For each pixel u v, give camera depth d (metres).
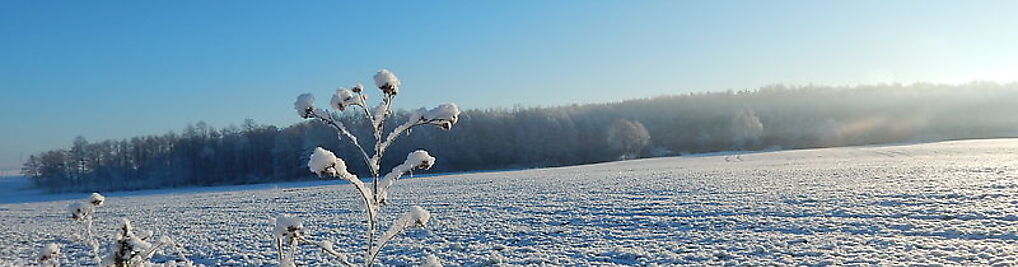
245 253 15.10
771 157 51.69
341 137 2.87
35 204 42.12
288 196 33.94
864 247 12.09
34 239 20.05
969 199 17.50
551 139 87.88
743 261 11.61
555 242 14.62
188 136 87.12
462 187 34.25
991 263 10.35
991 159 34.50
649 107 114.25
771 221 15.66
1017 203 16.23
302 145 74.81
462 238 15.70
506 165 83.19
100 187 74.44
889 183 23.14
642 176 34.84
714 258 12.02
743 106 108.31
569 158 86.88
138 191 60.81
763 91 123.81
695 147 92.69
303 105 2.76
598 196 24.23
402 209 23.25
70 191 70.69
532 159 85.00
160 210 29.64
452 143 79.75
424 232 16.80
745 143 90.12
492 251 13.86
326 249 3.14
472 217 19.72
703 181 28.69
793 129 95.69
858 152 52.00
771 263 11.31
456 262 12.86
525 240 15.07
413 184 39.78
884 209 16.55
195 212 27.47
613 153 86.75
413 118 2.87
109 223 24.17
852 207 17.30
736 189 23.91
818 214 16.38
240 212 26.12
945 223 14.07
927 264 10.54
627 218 17.67
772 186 24.39
